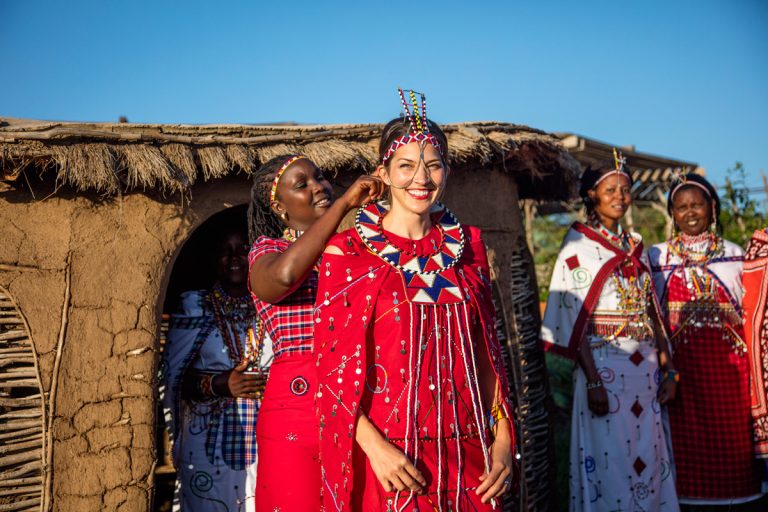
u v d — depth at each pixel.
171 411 3.92
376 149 4.18
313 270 2.95
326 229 2.40
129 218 3.65
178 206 3.77
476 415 2.39
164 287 3.73
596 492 4.43
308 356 2.91
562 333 4.57
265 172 3.13
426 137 2.38
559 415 7.35
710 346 4.66
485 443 2.40
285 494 2.82
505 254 4.83
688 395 4.67
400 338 2.31
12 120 4.16
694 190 4.75
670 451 4.68
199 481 3.81
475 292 2.46
